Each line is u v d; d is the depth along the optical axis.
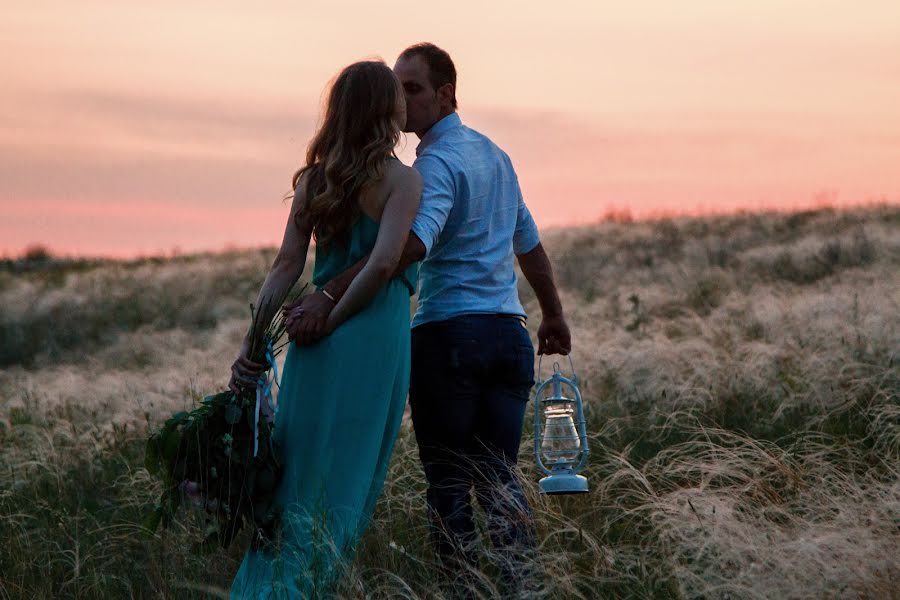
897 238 24.88
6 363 26.45
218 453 5.75
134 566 6.70
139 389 14.32
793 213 36.09
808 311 14.05
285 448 5.83
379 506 7.50
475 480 6.29
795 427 9.11
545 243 36.91
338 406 5.71
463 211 6.11
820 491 6.47
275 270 5.94
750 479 6.73
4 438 11.86
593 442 9.28
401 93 5.81
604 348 13.50
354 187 5.63
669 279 25.12
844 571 5.18
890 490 6.31
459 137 6.25
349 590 5.46
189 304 31.08
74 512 8.37
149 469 5.95
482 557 6.16
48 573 6.70
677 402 10.21
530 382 6.47
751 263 25.77
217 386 13.15
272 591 5.45
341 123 5.71
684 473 7.59
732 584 5.30
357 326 5.72
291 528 5.67
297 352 5.86
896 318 12.10
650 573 5.98
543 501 6.98
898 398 9.34
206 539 5.94
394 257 5.55
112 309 30.78
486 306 6.21
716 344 13.10
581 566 6.11
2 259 46.78
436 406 6.23
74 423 12.73
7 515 8.12
